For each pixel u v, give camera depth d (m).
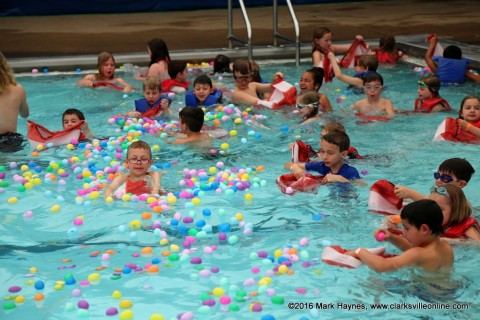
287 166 6.12
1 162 6.48
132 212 5.28
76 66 10.48
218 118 7.75
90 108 8.40
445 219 4.52
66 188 5.82
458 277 4.09
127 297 4.00
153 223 5.06
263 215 5.19
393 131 7.23
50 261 4.51
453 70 9.27
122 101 8.68
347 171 5.75
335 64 9.27
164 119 7.88
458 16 14.75
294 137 7.16
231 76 9.88
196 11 16.53
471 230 4.52
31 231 4.99
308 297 3.94
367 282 4.08
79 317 3.78
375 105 7.89
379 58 10.87
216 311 3.80
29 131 6.83
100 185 5.76
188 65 10.84
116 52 11.27
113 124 7.73
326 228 4.91
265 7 16.91
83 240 4.82
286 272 4.22
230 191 5.61
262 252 4.51
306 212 5.21
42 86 9.52
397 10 15.94
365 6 16.83
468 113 6.86
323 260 4.33
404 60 10.84
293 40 11.45
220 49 11.21
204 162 6.44
